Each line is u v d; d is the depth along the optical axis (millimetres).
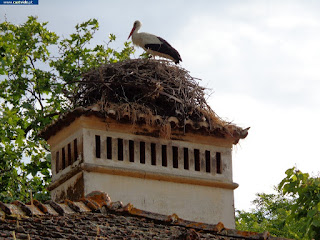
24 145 25891
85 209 12781
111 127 16688
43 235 11234
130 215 12977
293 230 25109
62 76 27141
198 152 17359
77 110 16422
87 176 16266
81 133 16484
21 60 27062
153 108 17500
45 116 25703
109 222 12469
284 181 17125
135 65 18156
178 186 16969
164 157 17000
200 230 13195
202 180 17125
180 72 18188
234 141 17734
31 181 25922
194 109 17562
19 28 27656
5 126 24656
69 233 11531
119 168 16469
